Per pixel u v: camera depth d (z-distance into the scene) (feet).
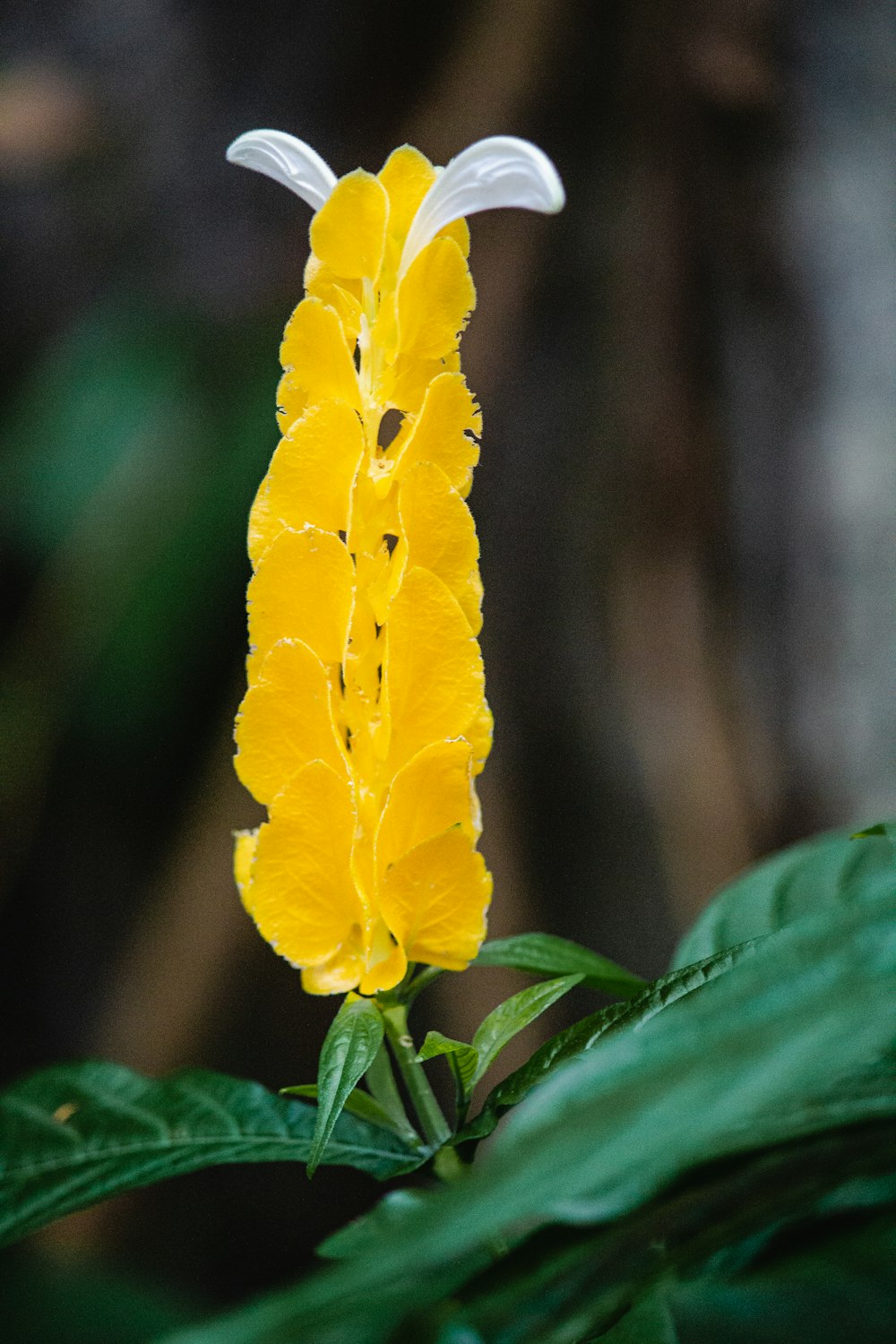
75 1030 7.26
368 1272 2.13
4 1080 7.25
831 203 7.16
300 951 2.49
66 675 7.00
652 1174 2.30
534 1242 2.32
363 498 2.49
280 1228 7.05
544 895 7.04
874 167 7.11
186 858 6.99
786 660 7.25
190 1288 6.72
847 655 7.12
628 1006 2.48
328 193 2.52
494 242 7.18
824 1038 2.21
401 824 2.49
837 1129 2.34
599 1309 2.32
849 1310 2.30
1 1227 2.51
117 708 6.99
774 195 7.20
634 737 7.15
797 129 7.18
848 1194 2.33
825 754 7.14
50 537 6.99
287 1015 7.13
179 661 6.98
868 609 7.10
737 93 7.11
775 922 2.66
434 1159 2.50
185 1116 2.56
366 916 2.49
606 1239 2.32
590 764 7.18
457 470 2.51
